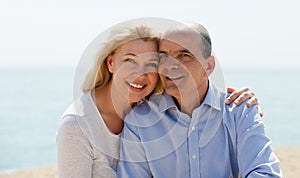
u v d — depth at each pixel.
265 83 98.44
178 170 3.18
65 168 3.10
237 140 3.17
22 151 20.58
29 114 35.94
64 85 85.88
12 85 87.81
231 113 3.20
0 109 39.94
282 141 22.64
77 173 3.11
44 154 19.83
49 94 58.31
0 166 16.86
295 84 93.56
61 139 3.12
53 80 117.56
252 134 3.11
